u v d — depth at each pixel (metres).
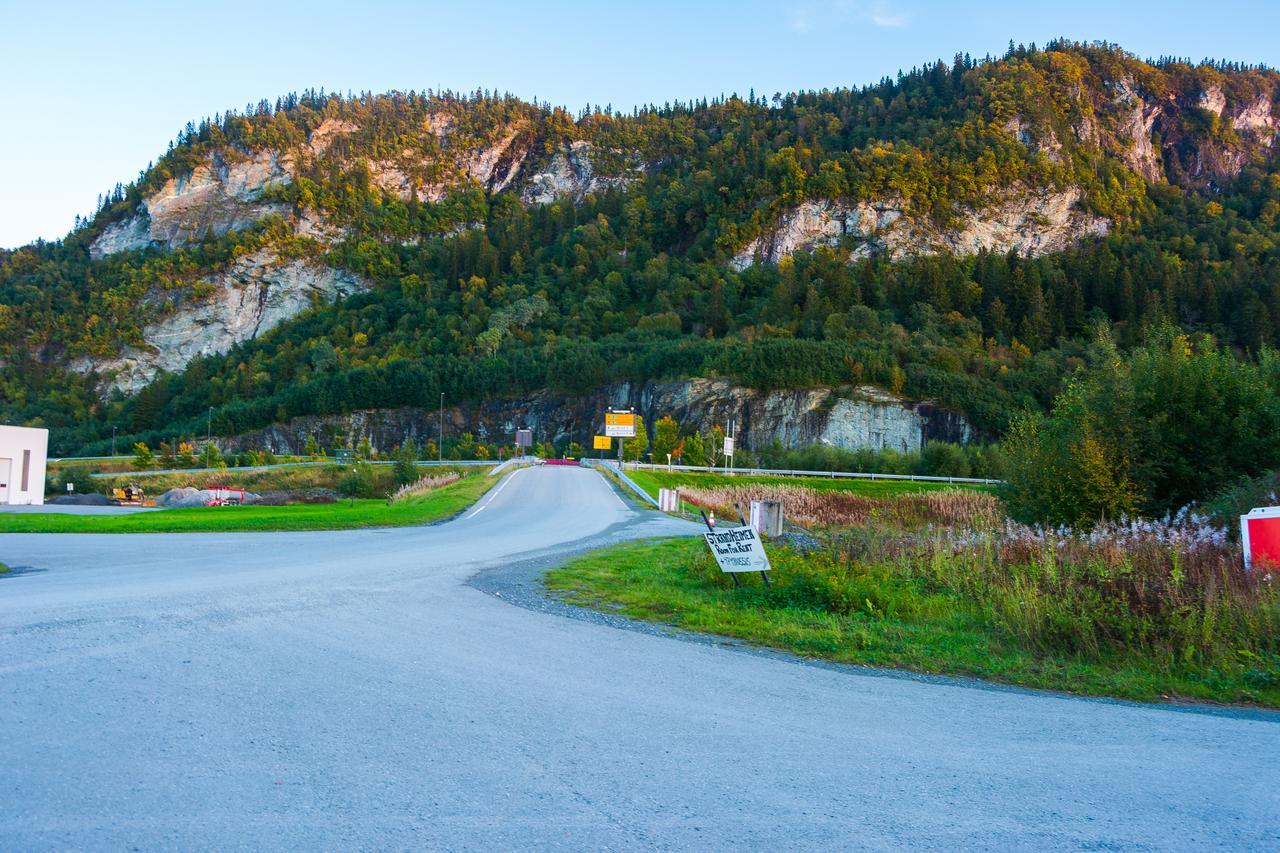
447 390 150.12
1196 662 8.40
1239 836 3.94
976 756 5.11
